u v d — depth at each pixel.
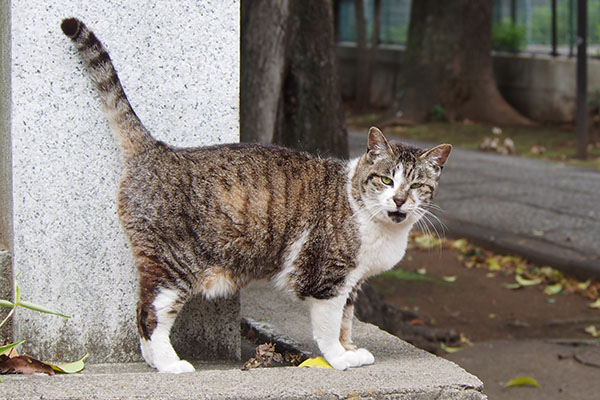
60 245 3.66
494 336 6.53
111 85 3.47
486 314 7.03
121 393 3.00
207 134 3.80
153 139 3.52
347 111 18.27
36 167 3.59
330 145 6.27
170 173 3.44
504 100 16.31
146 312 3.50
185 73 3.73
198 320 3.92
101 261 3.71
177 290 3.49
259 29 5.53
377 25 17.94
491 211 9.66
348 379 3.29
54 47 3.54
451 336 6.40
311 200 3.56
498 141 13.84
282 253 3.55
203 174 3.46
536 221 9.21
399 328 6.35
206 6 3.70
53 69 3.55
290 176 3.57
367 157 3.67
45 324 3.69
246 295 4.71
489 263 8.26
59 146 3.60
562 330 6.63
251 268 3.57
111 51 3.63
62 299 3.70
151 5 3.64
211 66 3.75
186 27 3.69
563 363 5.76
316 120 6.20
